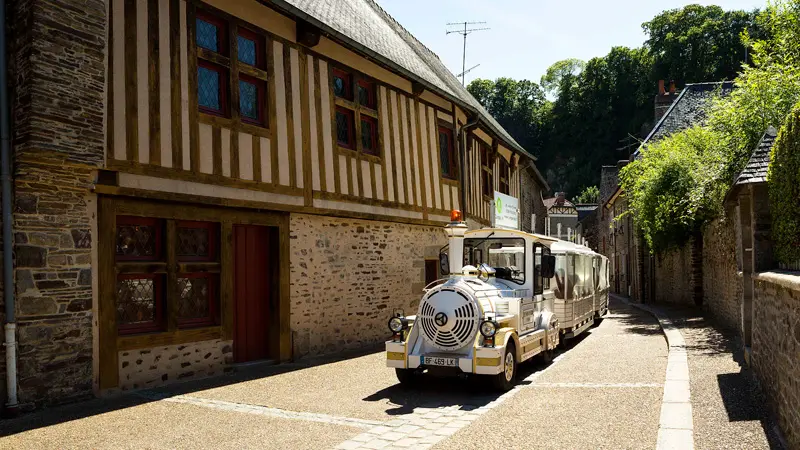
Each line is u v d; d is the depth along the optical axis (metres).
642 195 16.66
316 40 9.70
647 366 8.14
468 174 15.19
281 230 9.27
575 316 11.52
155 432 5.19
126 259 7.11
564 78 65.88
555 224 53.56
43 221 6.16
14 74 6.19
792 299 4.22
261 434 5.10
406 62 12.55
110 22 6.80
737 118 9.88
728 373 7.01
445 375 6.72
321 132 9.98
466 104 13.97
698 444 4.43
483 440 4.79
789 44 9.62
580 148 63.31
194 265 7.81
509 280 8.52
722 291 12.78
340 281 10.51
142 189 7.04
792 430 4.21
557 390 6.75
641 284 23.69
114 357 6.76
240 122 8.45
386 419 5.60
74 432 5.20
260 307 9.13
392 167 11.85
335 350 10.31
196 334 7.80
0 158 5.96
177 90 7.55
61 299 6.27
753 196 6.25
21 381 5.91
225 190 8.13
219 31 8.33
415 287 12.71
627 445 4.54
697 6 53.12
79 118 6.36
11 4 6.29
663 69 52.78
